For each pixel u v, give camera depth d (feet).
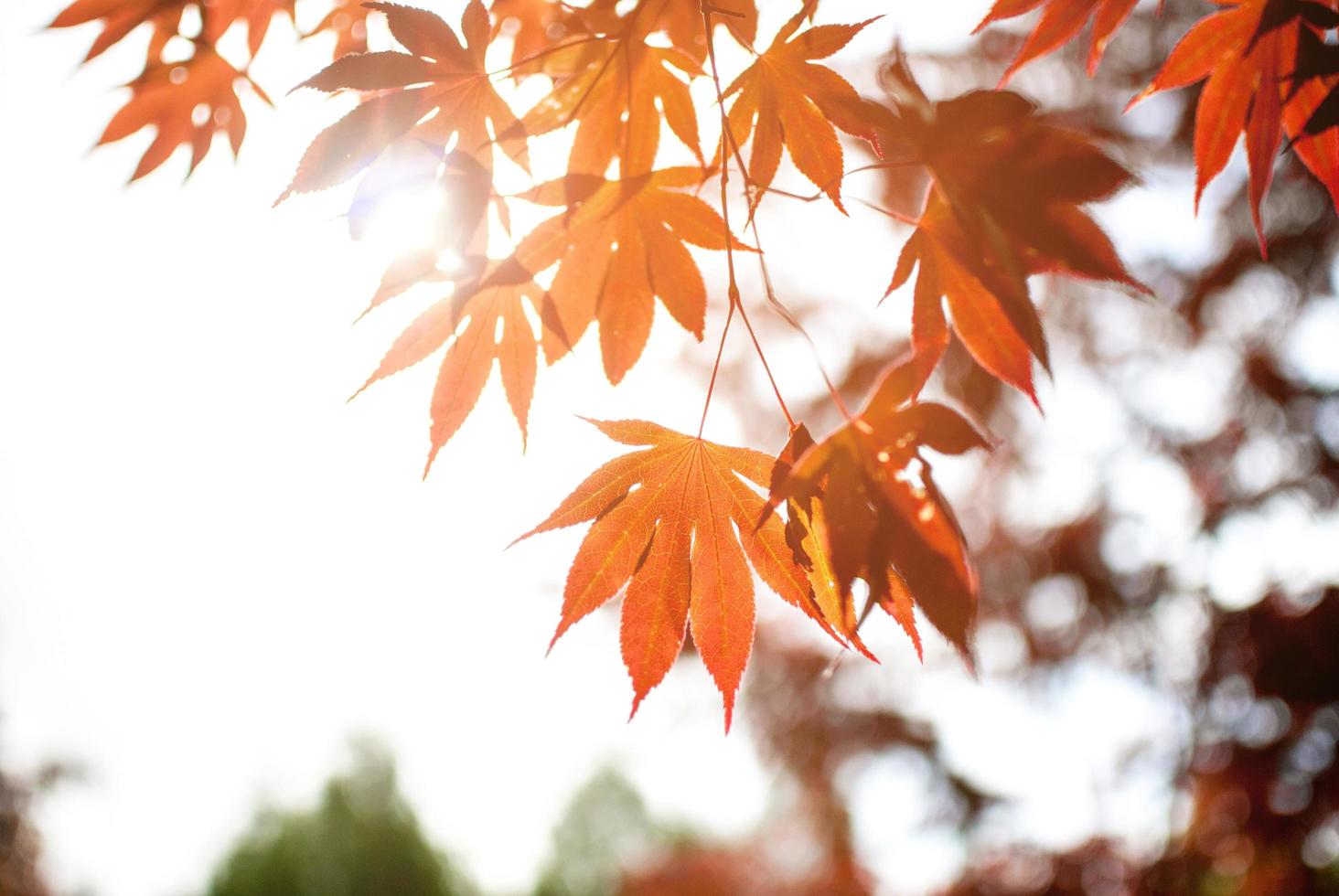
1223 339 5.80
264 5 2.32
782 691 7.25
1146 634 6.13
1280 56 1.86
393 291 1.87
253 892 19.80
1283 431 5.69
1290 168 5.00
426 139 1.88
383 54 1.87
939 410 1.74
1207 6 4.97
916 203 5.10
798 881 10.77
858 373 6.37
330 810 22.31
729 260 1.85
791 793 8.14
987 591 6.76
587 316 1.93
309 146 1.85
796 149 1.88
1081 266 1.69
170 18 2.32
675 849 16.12
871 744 6.93
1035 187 1.69
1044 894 5.98
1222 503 5.83
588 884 38.24
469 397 1.91
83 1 2.28
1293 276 5.42
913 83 1.72
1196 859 5.52
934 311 1.81
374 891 21.48
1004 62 5.34
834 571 1.73
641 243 1.91
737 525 1.88
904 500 1.73
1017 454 6.47
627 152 1.95
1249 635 5.26
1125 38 5.26
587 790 40.68
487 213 1.89
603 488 1.89
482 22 1.88
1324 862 5.01
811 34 1.87
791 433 1.82
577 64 1.98
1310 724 5.02
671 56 1.93
